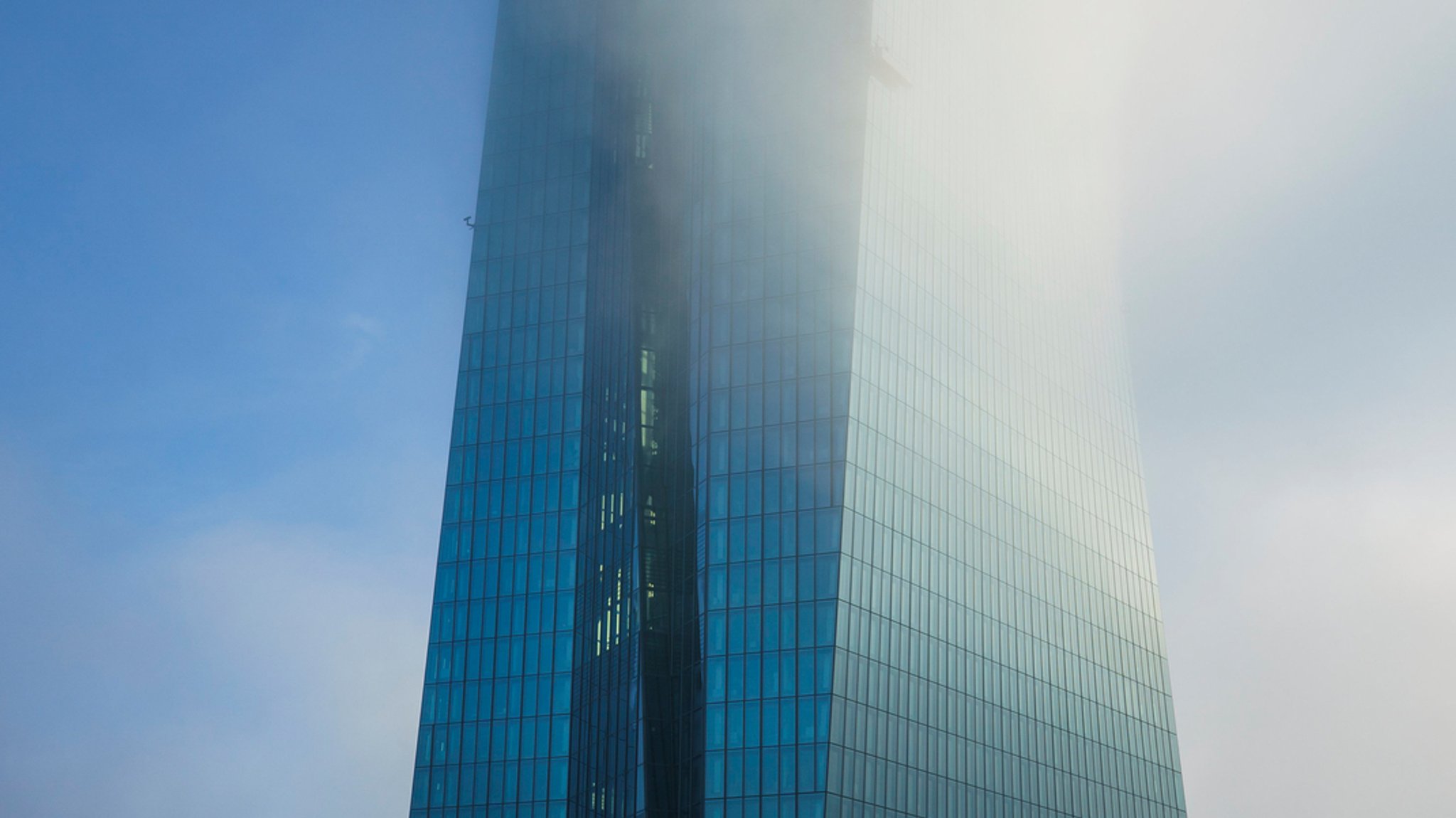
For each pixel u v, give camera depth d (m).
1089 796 142.12
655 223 152.62
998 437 144.25
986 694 129.12
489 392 159.12
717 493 123.62
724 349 129.38
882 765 113.19
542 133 172.00
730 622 117.56
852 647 114.19
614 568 139.00
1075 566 153.62
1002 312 151.88
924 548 126.12
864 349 125.62
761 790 110.12
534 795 137.38
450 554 152.12
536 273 164.00
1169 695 167.62
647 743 122.94
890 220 134.12
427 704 145.38
